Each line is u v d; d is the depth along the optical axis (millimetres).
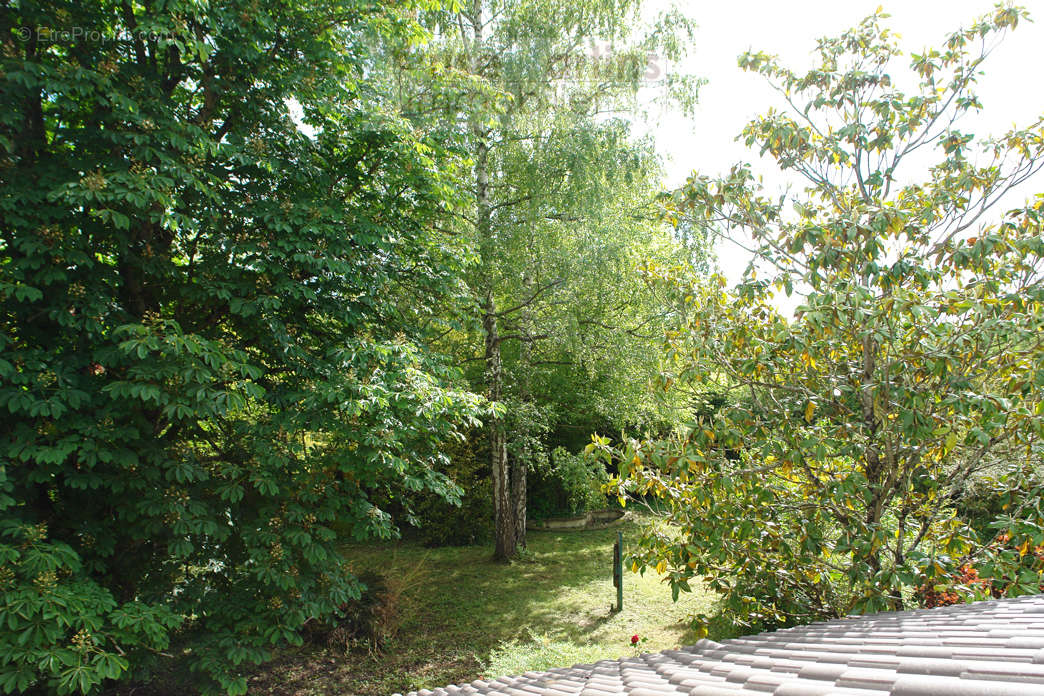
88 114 5430
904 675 1373
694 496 4793
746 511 4727
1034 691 1015
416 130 7105
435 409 6434
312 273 6410
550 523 15203
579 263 10031
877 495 4613
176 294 6133
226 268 5789
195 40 4828
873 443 4500
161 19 4664
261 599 5844
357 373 6090
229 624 5719
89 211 5203
